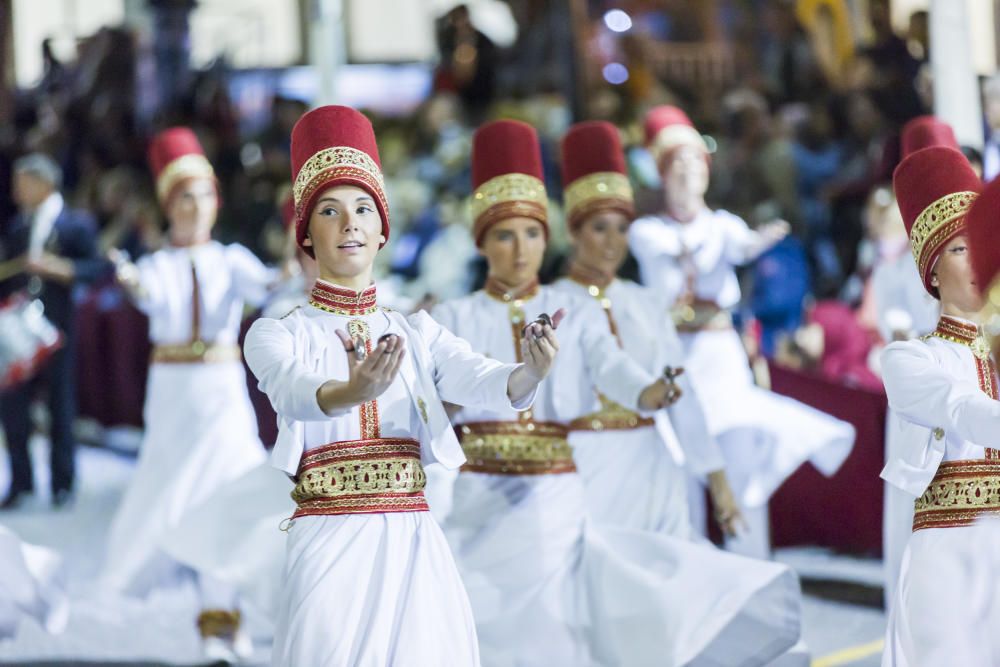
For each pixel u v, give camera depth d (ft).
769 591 34.96
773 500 56.90
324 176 28.96
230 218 94.84
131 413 88.79
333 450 28.14
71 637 47.39
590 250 41.06
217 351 48.37
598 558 36.06
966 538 29.71
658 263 50.47
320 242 29.12
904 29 93.04
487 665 35.58
